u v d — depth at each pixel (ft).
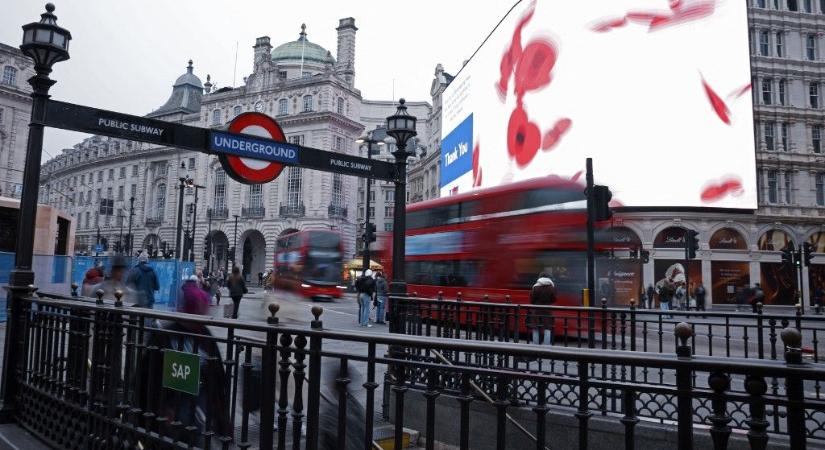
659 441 16.30
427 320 22.63
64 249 64.85
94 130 16.63
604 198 34.78
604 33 94.68
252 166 19.08
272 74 195.83
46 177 324.19
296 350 10.23
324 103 184.44
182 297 29.86
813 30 120.67
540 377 8.13
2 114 172.65
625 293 89.45
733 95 92.63
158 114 235.20
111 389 13.30
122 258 35.70
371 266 122.01
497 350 8.24
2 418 17.37
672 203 90.22
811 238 112.37
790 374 6.50
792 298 108.37
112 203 163.84
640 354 7.48
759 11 119.24
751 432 6.82
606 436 16.96
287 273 104.12
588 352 7.70
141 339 12.80
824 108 118.11
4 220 49.49
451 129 156.35
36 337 16.97
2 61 172.96
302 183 186.39
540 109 102.27
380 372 27.14
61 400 15.07
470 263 52.37
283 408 10.30
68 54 16.78
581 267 44.19
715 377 7.07
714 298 104.83
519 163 107.76
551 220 45.93
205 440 10.97
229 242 195.52
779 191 114.42
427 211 60.59
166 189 222.07
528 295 45.91
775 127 116.67
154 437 11.84
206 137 18.26
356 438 13.26
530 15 106.83
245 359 10.98
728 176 91.50
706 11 92.89
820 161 115.65
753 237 108.37
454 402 19.90
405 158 23.93
